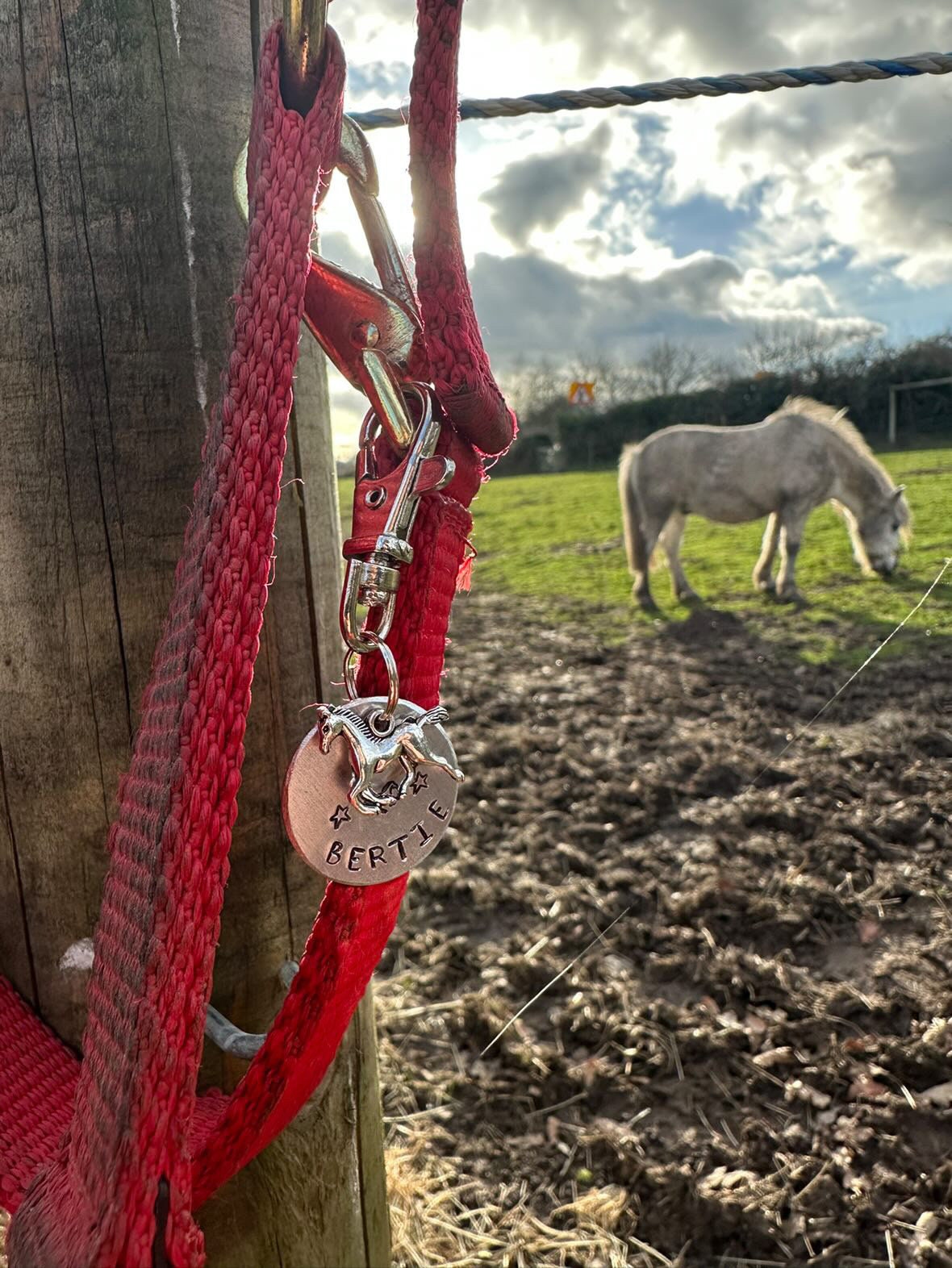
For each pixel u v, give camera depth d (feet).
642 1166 5.25
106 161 2.18
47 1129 2.19
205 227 2.28
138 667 2.39
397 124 3.30
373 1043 3.34
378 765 1.68
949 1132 5.21
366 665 1.81
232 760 1.44
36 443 2.27
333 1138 2.96
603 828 9.56
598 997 6.79
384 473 1.86
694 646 15.96
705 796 9.64
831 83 3.45
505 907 8.45
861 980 6.48
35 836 2.47
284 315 1.50
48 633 2.36
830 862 7.39
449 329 1.75
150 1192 1.38
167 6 2.17
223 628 1.44
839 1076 5.69
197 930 1.42
